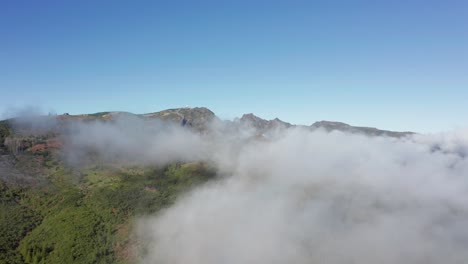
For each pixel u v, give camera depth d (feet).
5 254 573.33
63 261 560.61
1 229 633.61
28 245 595.88
